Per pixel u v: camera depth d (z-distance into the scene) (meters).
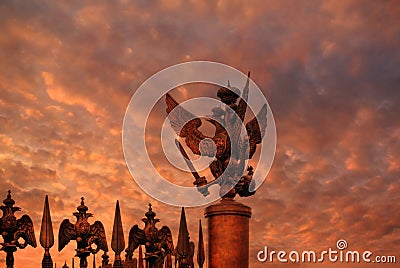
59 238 15.26
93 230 15.74
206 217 14.55
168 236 17.38
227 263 13.92
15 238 14.77
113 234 15.47
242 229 14.14
